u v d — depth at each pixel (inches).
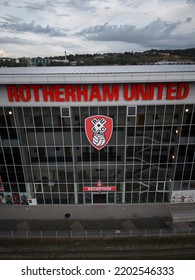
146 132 1381.6
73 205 1603.1
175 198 1574.8
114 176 1526.8
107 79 1205.1
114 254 1195.3
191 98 1279.5
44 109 1327.5
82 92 1264.8
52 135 1395.2
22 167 1478.8
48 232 1316.4
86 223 1433.3
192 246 1232.8
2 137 1389.0
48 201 1608.0
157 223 1423.5
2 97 1280.8
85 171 1520.7
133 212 1524.4
